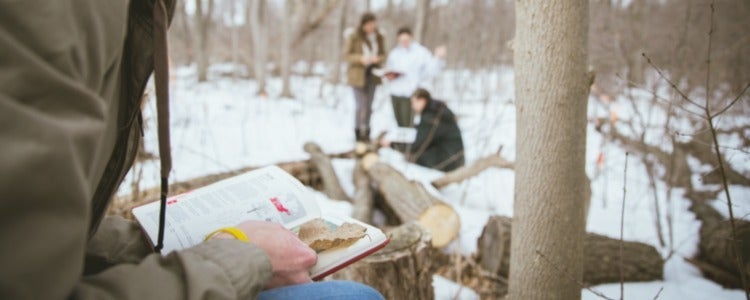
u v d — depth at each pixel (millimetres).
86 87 569
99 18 582
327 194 3514
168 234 994
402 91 5438
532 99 1470
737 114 3725
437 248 2744
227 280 708
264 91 8617
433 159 4191
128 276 652
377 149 4527
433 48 9289
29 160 474
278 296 860
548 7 1404
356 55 5164
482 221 3000
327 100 8398
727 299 2141
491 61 7902
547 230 1507
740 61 3787
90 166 567
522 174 1536
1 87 477
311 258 931
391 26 10922
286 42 8469
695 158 3912
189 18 10742
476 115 6266
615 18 4500
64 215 514
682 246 2607
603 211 3096
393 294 1741
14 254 480
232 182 1195
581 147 1489
